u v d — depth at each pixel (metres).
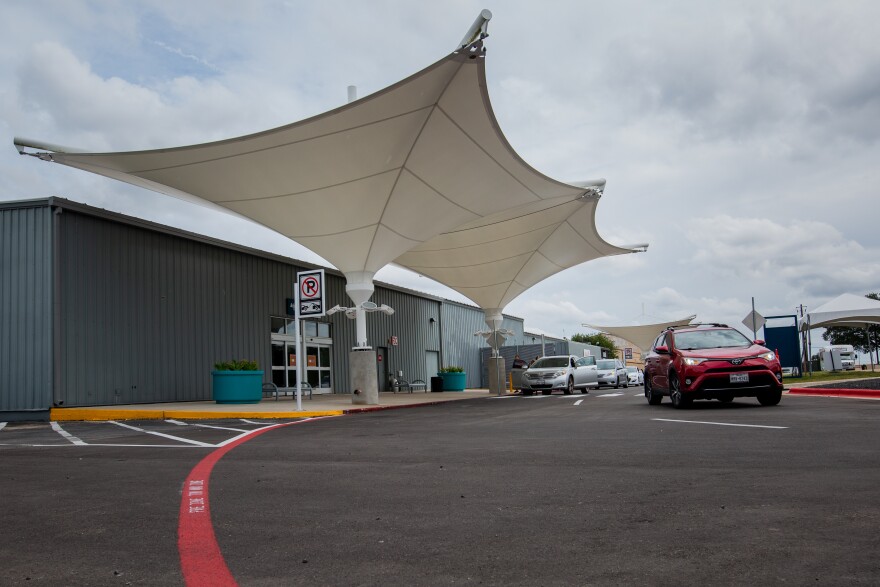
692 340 13.19
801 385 20.09
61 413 15.14
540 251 29.00
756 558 3.10
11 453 8.25
